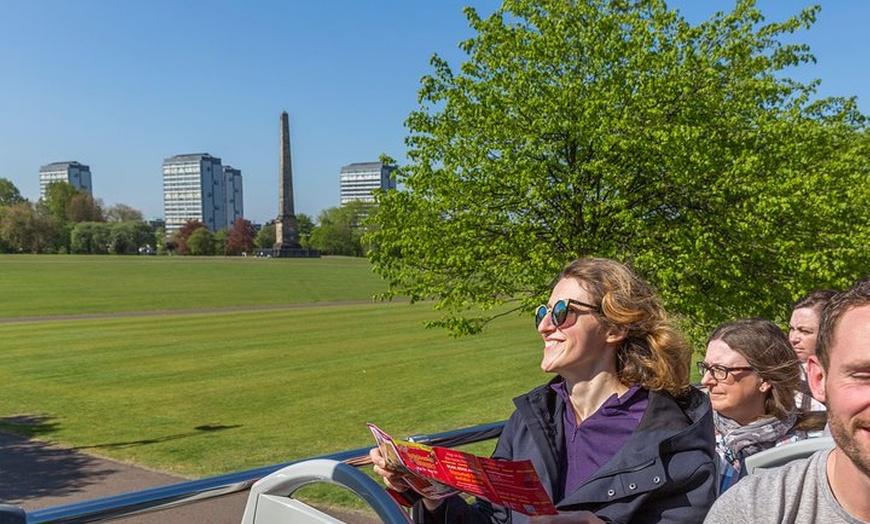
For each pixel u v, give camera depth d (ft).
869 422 3.91
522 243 33.09
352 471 5.94
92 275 219.20
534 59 33.47
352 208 524.52
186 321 104.27
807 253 29.58
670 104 31.78
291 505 6.24
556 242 33.76
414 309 128.57
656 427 6.07
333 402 43.50
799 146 30.60
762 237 30.35
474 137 33.99
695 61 31.94
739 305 32.04
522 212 34.63
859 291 4.09
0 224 434.71
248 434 34.83
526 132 32.81
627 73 31.53
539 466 6.41
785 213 30.14
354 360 62.95
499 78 33.73
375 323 101.19
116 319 107.65
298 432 35.27
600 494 5.88
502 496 5.39
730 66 34.47
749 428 9.21
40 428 36.29
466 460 5.36
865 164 38.50
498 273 33.96
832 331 4.11
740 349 9.24
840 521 4.18
